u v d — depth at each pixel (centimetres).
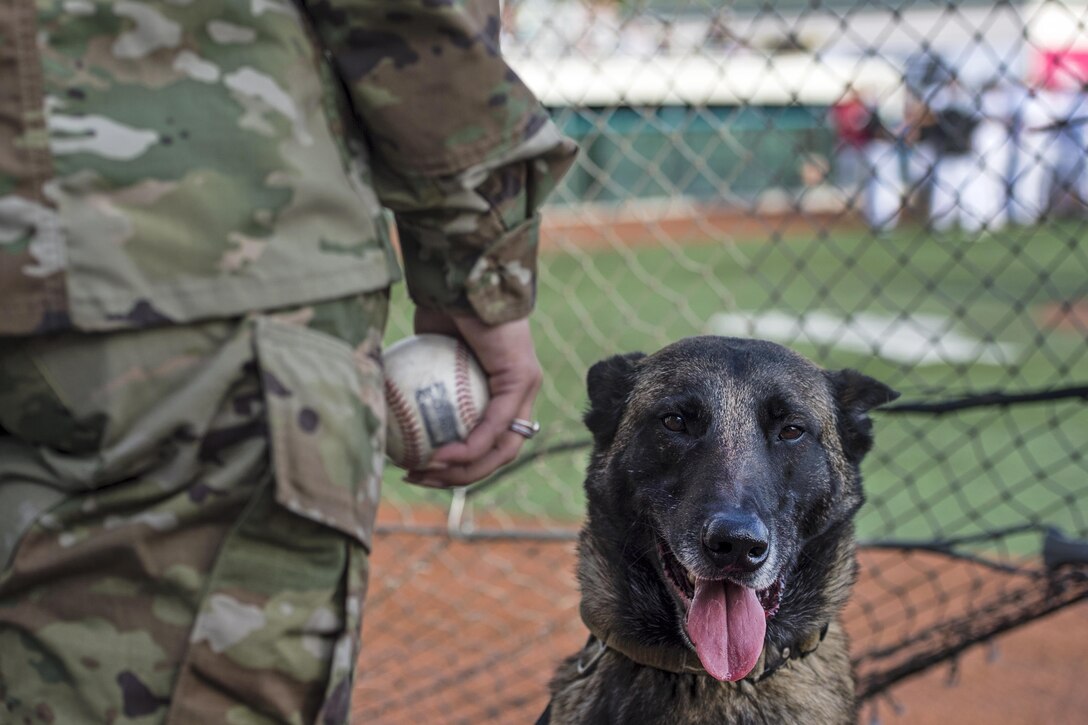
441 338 228
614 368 322
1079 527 634
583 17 731
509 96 195
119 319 170
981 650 520
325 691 186
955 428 855
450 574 586
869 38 1383
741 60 1044
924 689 486
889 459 608
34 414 177
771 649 293
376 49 188
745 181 1917
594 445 324
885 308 1396
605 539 308
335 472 180
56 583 179
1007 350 1173
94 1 171
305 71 185
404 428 220
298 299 179
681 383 301
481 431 225
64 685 178
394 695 465
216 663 176
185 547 178
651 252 1773
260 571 179
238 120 176
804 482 299
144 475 177
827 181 559
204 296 173
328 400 180
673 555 290
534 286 220
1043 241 1769
